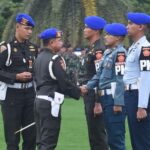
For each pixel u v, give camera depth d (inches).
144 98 447.2
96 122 558.9
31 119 550.9
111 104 516.7
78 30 1509.6
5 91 542.9
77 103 1198.3
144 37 460.4
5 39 1545.3
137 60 455.8
